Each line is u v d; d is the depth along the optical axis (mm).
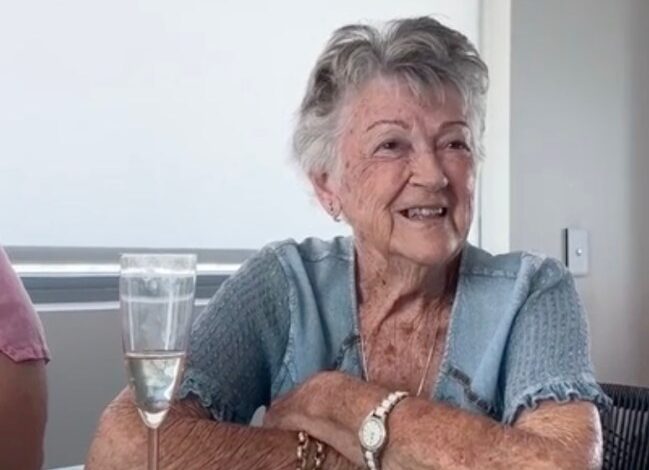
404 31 1034
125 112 1609
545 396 952
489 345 1060
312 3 1881
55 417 1521
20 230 1491
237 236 1783
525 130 2131
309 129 1101
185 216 1704
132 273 701
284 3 1832
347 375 986
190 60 1694
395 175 1018
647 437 1326
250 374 1116
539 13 2158
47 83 1507
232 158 1768
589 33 2268
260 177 1812
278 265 1152
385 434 886
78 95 1546
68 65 1530
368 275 1107
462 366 1061
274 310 1131
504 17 2113
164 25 1653
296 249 1171
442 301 1093
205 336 1091
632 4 2373
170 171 1679
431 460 858
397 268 1062
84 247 1568
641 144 2387
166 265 705
